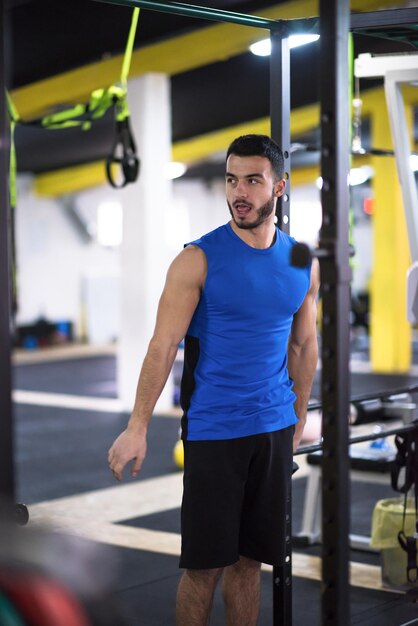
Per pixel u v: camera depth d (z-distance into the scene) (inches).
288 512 111.2
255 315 101.7
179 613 105.8
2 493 81.8
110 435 328.5
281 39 117.7
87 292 778.2
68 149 577.6
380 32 119.2
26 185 745.0
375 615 141.1
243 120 492.1
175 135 536.1
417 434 142.7
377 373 525.3
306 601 148.2
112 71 378.0
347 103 78.4
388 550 153.3
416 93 397.7
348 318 79.4
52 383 503.5
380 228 525.3
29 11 335.6
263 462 105.2
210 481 102.5
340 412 78.5
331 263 77.9
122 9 336.5
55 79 396.5
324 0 76.8
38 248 755.4
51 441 316.2
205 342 102.9
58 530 43.9
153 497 228.1
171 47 361.1
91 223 780.6
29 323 749.3
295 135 526.0
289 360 113.7
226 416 102.5
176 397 405.1
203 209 823.7
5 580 39.9
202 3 281.7
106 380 517.7
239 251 101.0
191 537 103.2
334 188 77.5
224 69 395.9
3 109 84.5
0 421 82.5
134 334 382.9
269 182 100.8
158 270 381.4
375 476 178.1
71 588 39.9
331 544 78.8
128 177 235.9
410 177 134.4
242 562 110.0
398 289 528.4
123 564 169.2
